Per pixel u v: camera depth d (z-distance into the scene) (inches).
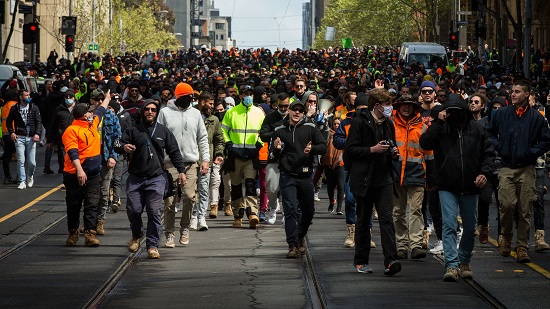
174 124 1086.4
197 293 812.6
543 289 826.8
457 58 4650.6
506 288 830.5
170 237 1079.6
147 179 1005.8
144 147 1001.5
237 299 786.2
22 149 1706.4
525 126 974.4
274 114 1167.0
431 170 981.8
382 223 885.8
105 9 6668.3
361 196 884.6
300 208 1042.1
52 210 1408.7
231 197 1246.9
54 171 2038.6
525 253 972.6
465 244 878.4
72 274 900.0
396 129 981.2
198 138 1099.3
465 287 837.8
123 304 767.1
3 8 3026.6
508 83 2962.6
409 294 798.5
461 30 5787.4
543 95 2229.3
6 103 1770.4
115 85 2765.7
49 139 1684.3
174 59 5767.7
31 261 978.1
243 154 1232.8
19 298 788.6
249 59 5418.3
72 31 3622.0
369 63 5014.8
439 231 1018.7
